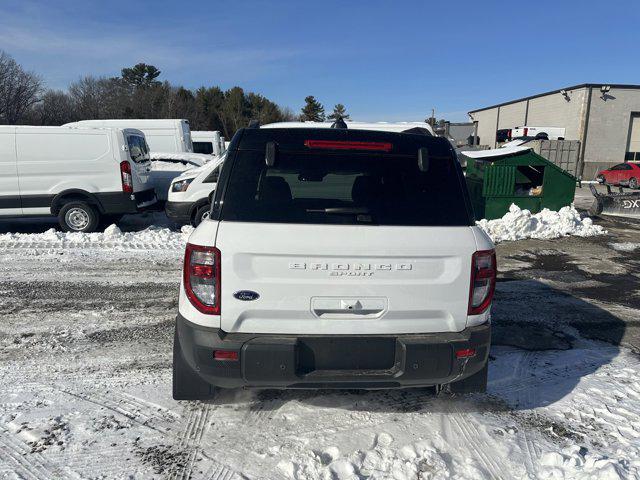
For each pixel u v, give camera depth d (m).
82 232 8.95
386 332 2.70
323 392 3.55
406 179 2.84
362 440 2.99
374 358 2.71
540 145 29.02
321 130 2.92
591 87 31.84
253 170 2.76
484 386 3.20
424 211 2.78
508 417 3.31
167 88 54.00
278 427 3.12
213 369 2.63
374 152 2.85
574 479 2.63
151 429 3.08
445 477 2.67
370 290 2.64
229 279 2.58
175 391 3.12
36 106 41.12
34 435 2.99
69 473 2.66
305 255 2.58
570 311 5.61
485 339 2.80
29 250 7.79
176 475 2.66
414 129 9.69
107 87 52.03
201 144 20.08
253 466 2.74
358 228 2.65
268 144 2.77
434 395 3.57
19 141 8.81
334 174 2.78
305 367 2.67
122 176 9.13
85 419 3.18
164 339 4.58
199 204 9.11
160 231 9.30
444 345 2.70
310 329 2.65
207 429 3.09
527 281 6.93
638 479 2.63
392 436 3.04
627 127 32.41
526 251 8.93
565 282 6.89
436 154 2.93
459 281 2.73
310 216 2.67
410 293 2.68
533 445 2.99
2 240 8.28
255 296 2.60
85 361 4.08
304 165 2.78
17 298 5.66
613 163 32.69
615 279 7.11
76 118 44.75
